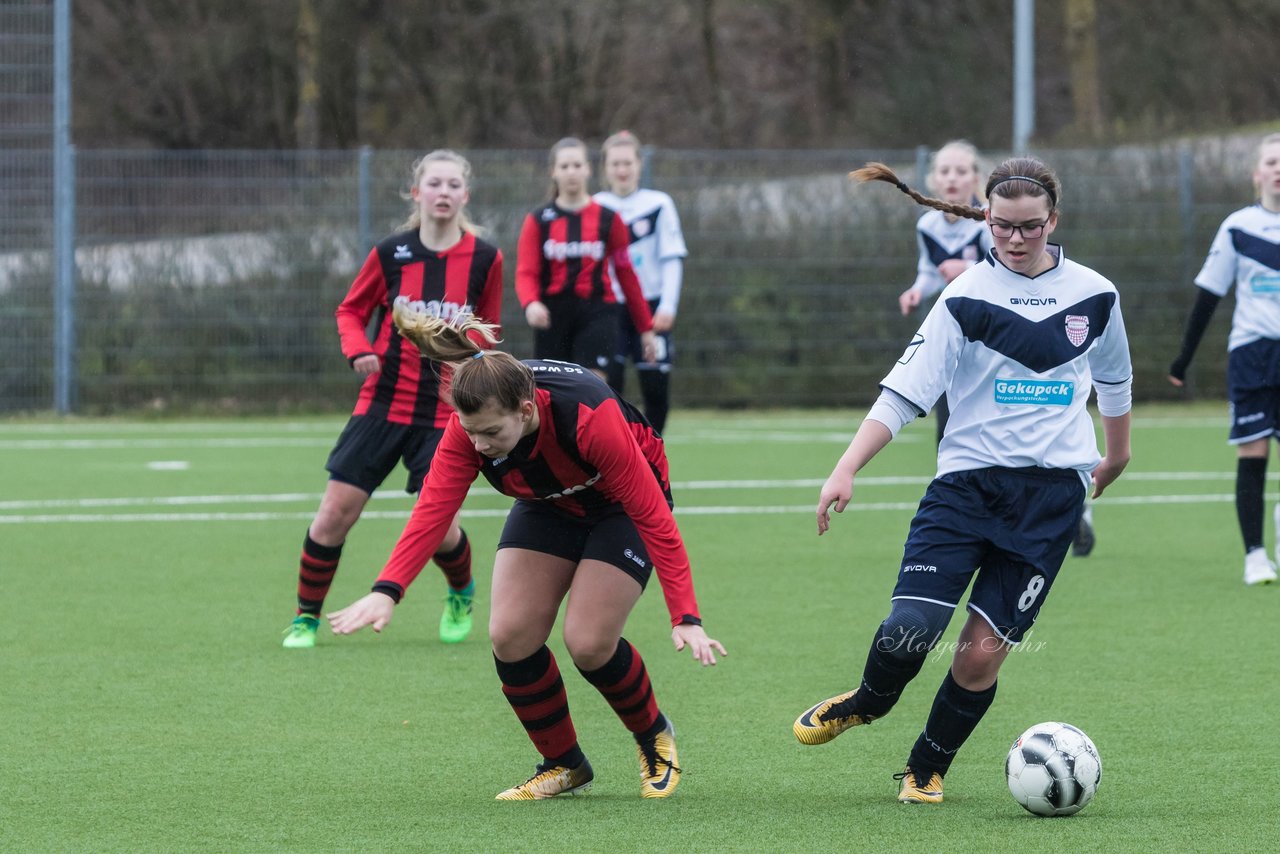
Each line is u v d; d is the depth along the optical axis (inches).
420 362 956.6
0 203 2566.4
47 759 691.4
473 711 786.8
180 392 2610.7
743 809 610.9
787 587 1155.9
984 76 4830.2
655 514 587.8
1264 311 1154.0
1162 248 2706.7
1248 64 4788.4
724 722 765.9
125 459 2046.0
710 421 2571.4
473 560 1301.7
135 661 906.1
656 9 4404.5
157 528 1459.2
